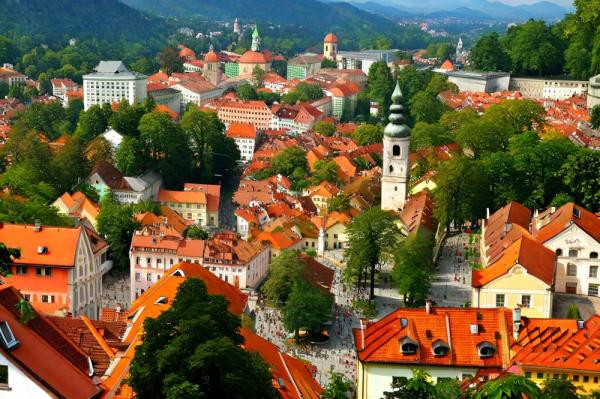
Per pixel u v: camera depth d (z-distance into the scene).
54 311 192.50
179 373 85.69
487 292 170.88
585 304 188.88
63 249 199.62
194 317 91.19
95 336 124.69
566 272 197.12
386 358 130.62
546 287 169.25
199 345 86.94
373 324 136.50
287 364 138.75
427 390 90.62
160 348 90.56
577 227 195.00
